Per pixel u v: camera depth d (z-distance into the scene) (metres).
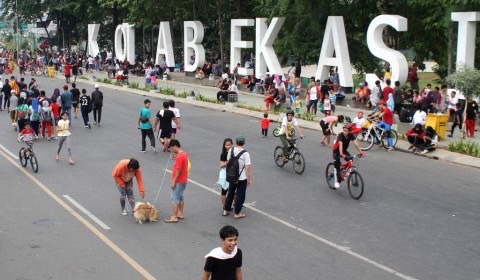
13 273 10.08
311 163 19.12
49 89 41.72
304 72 59.16
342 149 15.19
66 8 66.44
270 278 9.88
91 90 42.34
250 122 28.09
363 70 38.94
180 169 12.86
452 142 21.58
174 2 49.88
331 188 16.00
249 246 11.47
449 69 28.84
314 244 11.59
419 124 20.92
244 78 40.81
